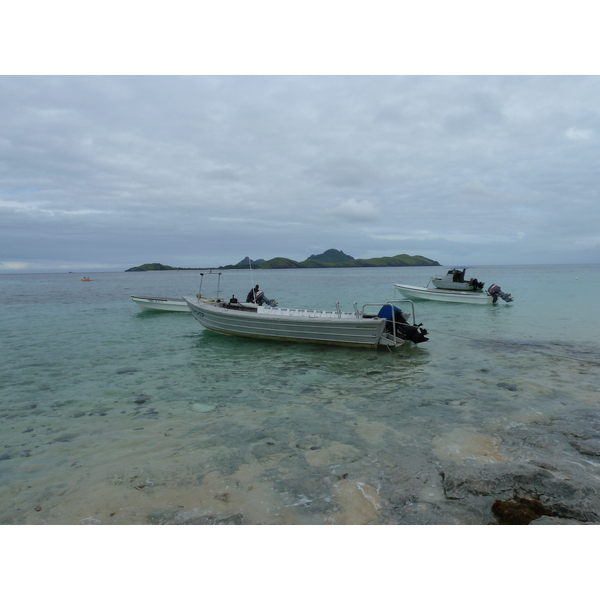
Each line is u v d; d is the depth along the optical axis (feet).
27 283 270.26
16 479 15.98
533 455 17.20
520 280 192.95
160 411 23.85
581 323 57.06
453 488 14.35
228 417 22.63
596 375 29.96
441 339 45.32
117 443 19.35
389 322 40.78
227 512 13.37
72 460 17.62
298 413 23.06
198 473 16.11
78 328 58.44
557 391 26.23
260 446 18.62
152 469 16.55
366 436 19.56
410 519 12.84
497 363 34.09
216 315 47.03
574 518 12.56
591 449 17.63
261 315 42.98
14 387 28.96
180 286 197.98
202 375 31.81
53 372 33.17
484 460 16.80
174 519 13.05
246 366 34.47
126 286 204.33
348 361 35.50
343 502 13.83
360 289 152.46
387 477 15.46
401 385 28.19
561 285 149.07
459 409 23.18
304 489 14.70
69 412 23.88
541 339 45.24
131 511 13.58
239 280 256.93
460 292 85.35
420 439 19.07
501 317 64.75
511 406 23.49
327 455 17.53
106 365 35.45
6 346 44.42
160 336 50.93
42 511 13.73
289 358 37.09
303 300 104.32
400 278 278.87
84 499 14.39
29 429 21.33
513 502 13.35
